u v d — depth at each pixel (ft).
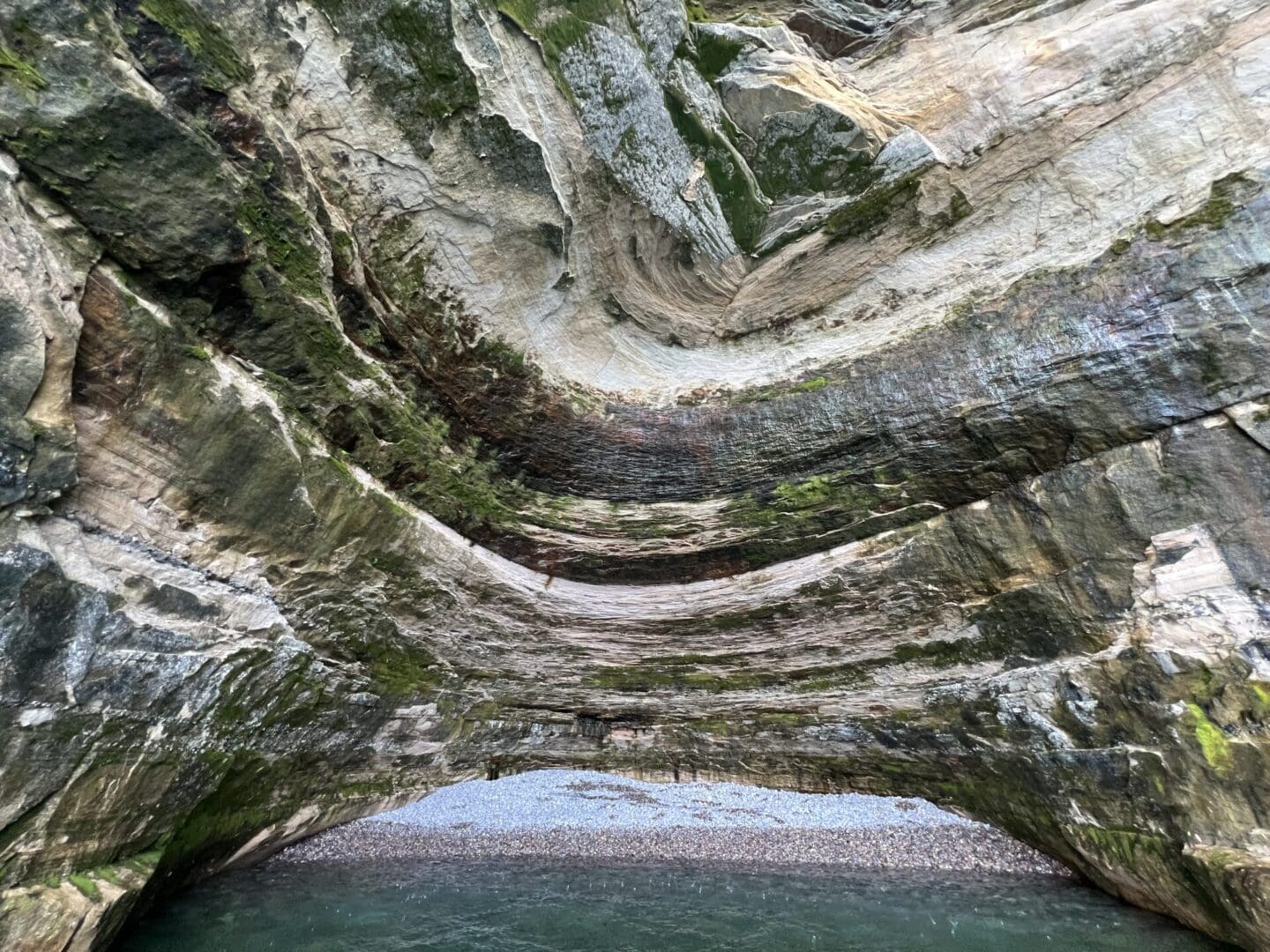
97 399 12.55
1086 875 20.85
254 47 13.37
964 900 19.97
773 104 21.86
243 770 18.03
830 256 21.84
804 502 21.48
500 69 16.43
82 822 13.12
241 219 13.73
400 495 19.54
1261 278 15.48
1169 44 18.21
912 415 19.69
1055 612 18.97
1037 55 19.94
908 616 21.57
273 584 17.15
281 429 15.81
